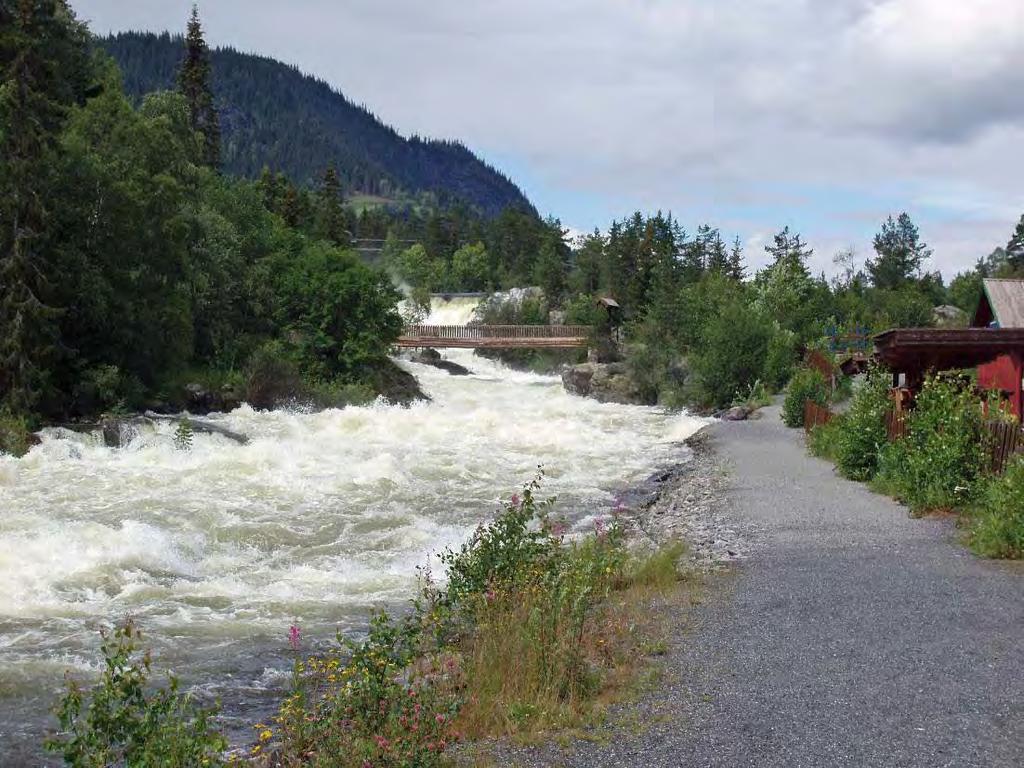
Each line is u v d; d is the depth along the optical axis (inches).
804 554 588.7
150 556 624.4
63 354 1374.3
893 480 824.9
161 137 1679.4
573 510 871.7
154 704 240.1
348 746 261.9
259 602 536.1
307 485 928.9
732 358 2068.2
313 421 1494.8
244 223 2292.1
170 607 522.0
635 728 300.4
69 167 1454.2
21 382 1236.5
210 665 428.5
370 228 7544.3
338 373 2043.6
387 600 544.7
